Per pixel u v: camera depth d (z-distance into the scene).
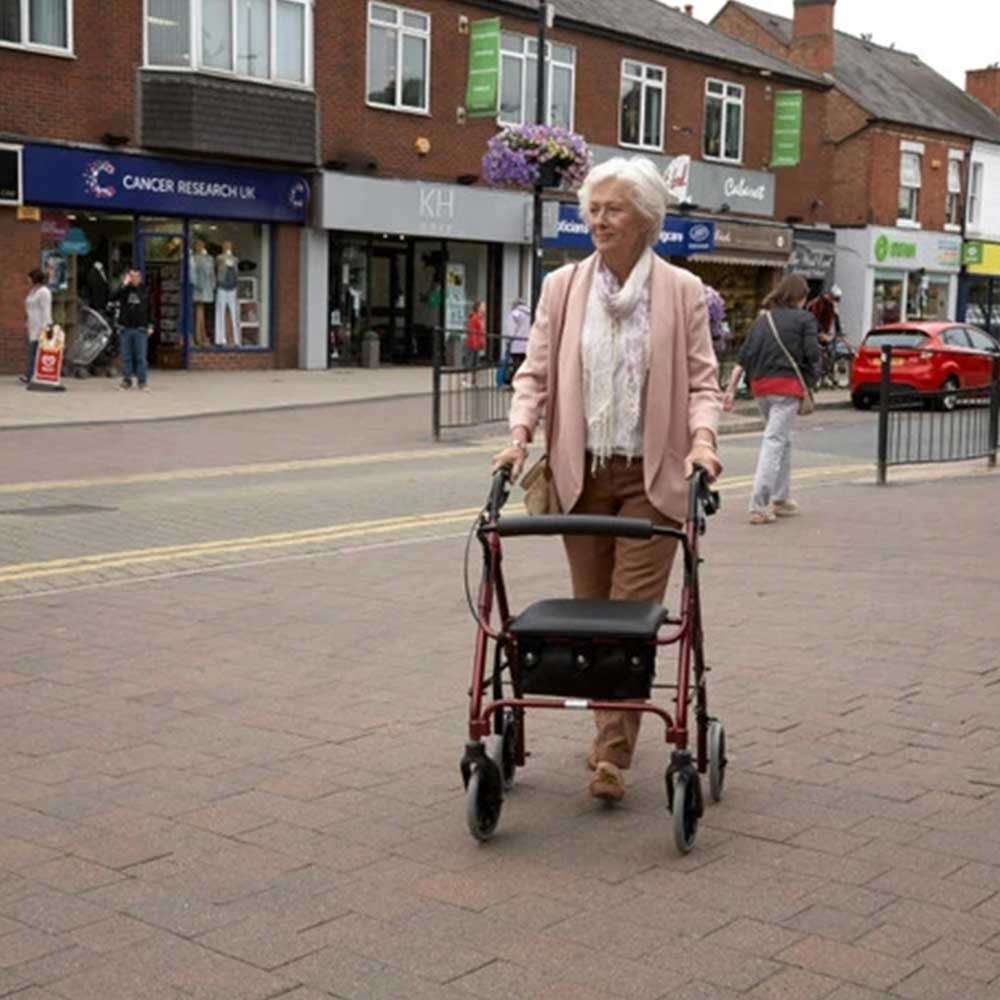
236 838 4.43
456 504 11.81
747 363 10.81
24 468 13.62
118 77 23.17
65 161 22.50
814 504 11.91
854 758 5.16
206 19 23.98
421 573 8.66
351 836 4.45
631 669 4.28
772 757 5.18
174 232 24.78
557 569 8.76
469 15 28.56
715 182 34.69
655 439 4.67
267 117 24.89
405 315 29.02
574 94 30.89
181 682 6.20
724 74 34.69
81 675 6.29
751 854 4.29
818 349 10.71
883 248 39.78
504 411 18.03
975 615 7.35
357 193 26.69
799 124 36.00
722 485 13.47
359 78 26.70
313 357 26.75
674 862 4.23
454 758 5.20
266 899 3.97
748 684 6.12
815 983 3.46
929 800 4.73
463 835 4.46
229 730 5.53
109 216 23.91
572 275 4.84
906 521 10.82
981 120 44.88
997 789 4.84
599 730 4.77
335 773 5.04
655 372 4.66
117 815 4.62
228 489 12.52
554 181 22.56
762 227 35.22
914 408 15.14
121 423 17.59
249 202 25.28
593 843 4.40
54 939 3.71
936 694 5.94
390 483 13.12
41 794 4.81
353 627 7.23
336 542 9.80
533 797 4.83
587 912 3.88
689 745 5.26
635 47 32.12
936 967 3.54
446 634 7.09
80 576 8.45
